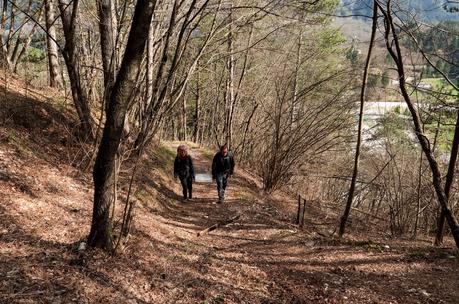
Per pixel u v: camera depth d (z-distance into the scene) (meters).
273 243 7.57
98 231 4.79
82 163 8.04
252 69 21.02
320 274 6.03
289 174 13.41
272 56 17.94
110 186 4.74
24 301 3.57
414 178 11.26
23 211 5.34
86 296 3.92
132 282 4.44
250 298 4.86
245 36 17.23
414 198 10.88
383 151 13.56
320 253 7.09
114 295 4.09
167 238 6.42
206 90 25.31
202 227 8.21
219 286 5.01
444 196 7.03
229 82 19.66
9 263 4.10
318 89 12.14
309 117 11.98
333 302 5.08
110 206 4.83
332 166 15.01
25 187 5.97
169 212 8.90
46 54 12.52
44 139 7.95
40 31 12.61
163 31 10.33
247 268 5.89
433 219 10.95
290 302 4.95
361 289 5.53
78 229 5.33
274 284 5.46
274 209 11.28
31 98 8.95
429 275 6.12
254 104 18.52
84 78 9.65
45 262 4.30
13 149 6.88
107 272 4.45
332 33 18.27
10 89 8.88
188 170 10.42
